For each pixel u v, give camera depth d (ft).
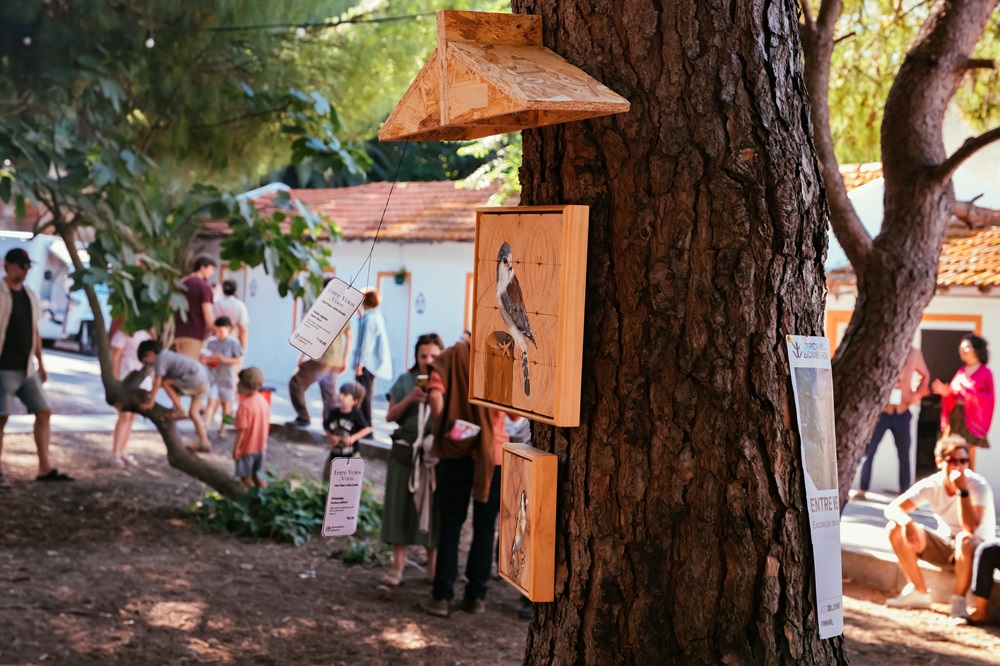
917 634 23.76
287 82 33.27
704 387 8.09
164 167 31.68
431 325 60.54
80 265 29.25
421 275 61.05
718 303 8.07
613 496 8.26
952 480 25.55
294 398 48.11
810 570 8.25
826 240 8.65
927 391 37.27
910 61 19.57
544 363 8.25
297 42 33.73
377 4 35.76
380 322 46.85
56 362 73.72
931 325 40.37
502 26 8.25
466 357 23.12
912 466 39.93
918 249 19.31
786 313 8.18
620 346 8.21
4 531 27.84
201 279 43.29
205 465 31.81
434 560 26.00
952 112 35.19
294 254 29.30
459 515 23.58
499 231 8.92
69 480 34.40
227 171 32.94
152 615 22.12
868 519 33.24
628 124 8.16
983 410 35.81
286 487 31.55
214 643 20.77
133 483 34.71
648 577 8.16
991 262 38.29
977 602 24.67
